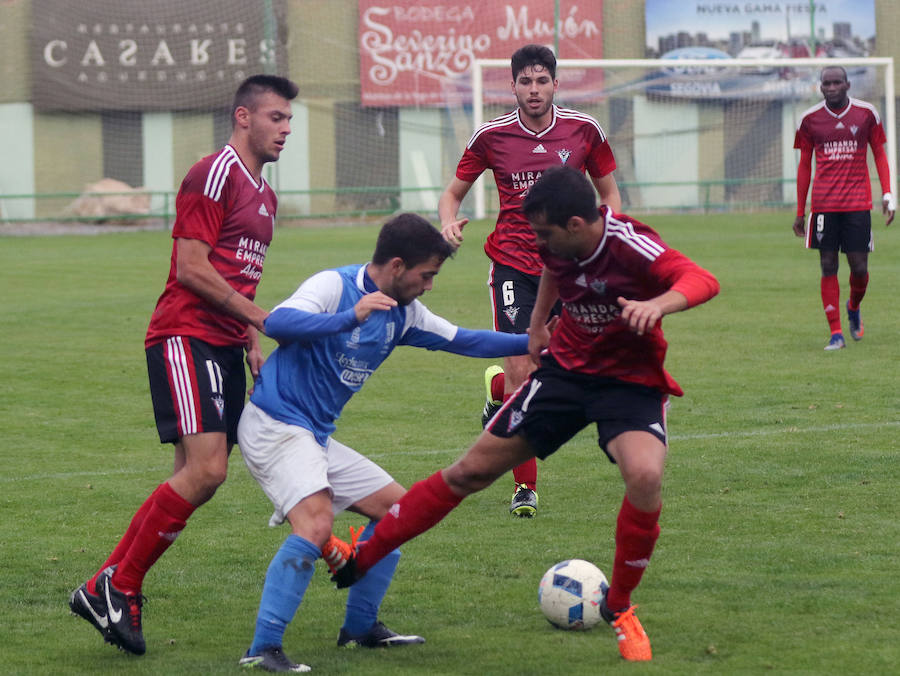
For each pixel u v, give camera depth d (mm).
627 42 105625
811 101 105312
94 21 105625
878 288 50062
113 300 51531
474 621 15195
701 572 16641
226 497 21703
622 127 106000
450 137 107625
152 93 106938
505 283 22141
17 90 105562
